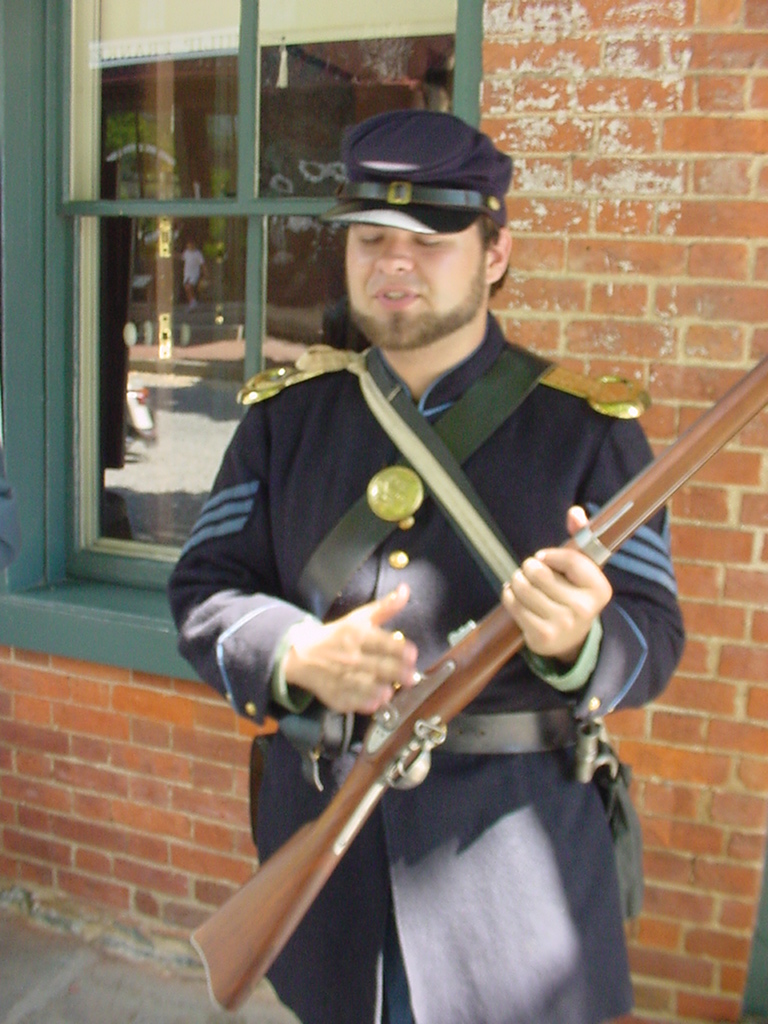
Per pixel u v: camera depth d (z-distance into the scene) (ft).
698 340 5.92
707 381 5.94
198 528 4.52
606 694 3.67
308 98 7.09
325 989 4.11
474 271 4.00
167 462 7.95
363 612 3.59
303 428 4.41
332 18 6.92
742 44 5.65
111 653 7.46
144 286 7.80
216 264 7.54
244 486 4.48
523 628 3.41
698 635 6.15
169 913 7.73
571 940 3.94
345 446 4.25
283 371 4.65
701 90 5.74
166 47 7.48
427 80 6.72
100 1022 6.94
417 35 6.69
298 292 7.30
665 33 5.75
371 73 6.86
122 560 8.07
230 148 7.41
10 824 8.21
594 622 3.56
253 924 3.72
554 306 6.11
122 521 8.17
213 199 7.48
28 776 8.07
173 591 4.47
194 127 7.50
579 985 3.93
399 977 4.10
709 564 6.08
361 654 3.59
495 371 4.17
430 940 3.89
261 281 7.38
